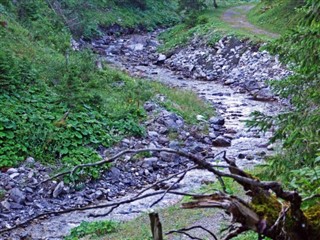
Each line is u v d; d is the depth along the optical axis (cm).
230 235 205
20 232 906
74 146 1280
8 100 1361
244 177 193
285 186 425
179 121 1675
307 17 654
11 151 1184
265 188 191
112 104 1634
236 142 1611
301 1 3334
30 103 1402
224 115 1998
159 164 1334
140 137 1477
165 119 1648
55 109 1421
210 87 2694
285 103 2164
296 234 197
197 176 1210
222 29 3550
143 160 1323
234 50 3156
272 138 673
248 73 2789
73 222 954
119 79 1981
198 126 1708
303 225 198
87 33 3778
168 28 4712
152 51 3900
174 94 2069
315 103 637
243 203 201
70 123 1353
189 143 1534
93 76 1825
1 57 1481
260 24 3806
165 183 1114
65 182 1126
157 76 2903
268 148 1460
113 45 3906
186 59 3441
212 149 1516
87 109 1489
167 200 1023
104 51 3622
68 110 1430
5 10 2303
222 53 3222
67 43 2377
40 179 1125
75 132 1328
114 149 1353
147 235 751
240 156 1414
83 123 1388
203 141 1594
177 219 775
